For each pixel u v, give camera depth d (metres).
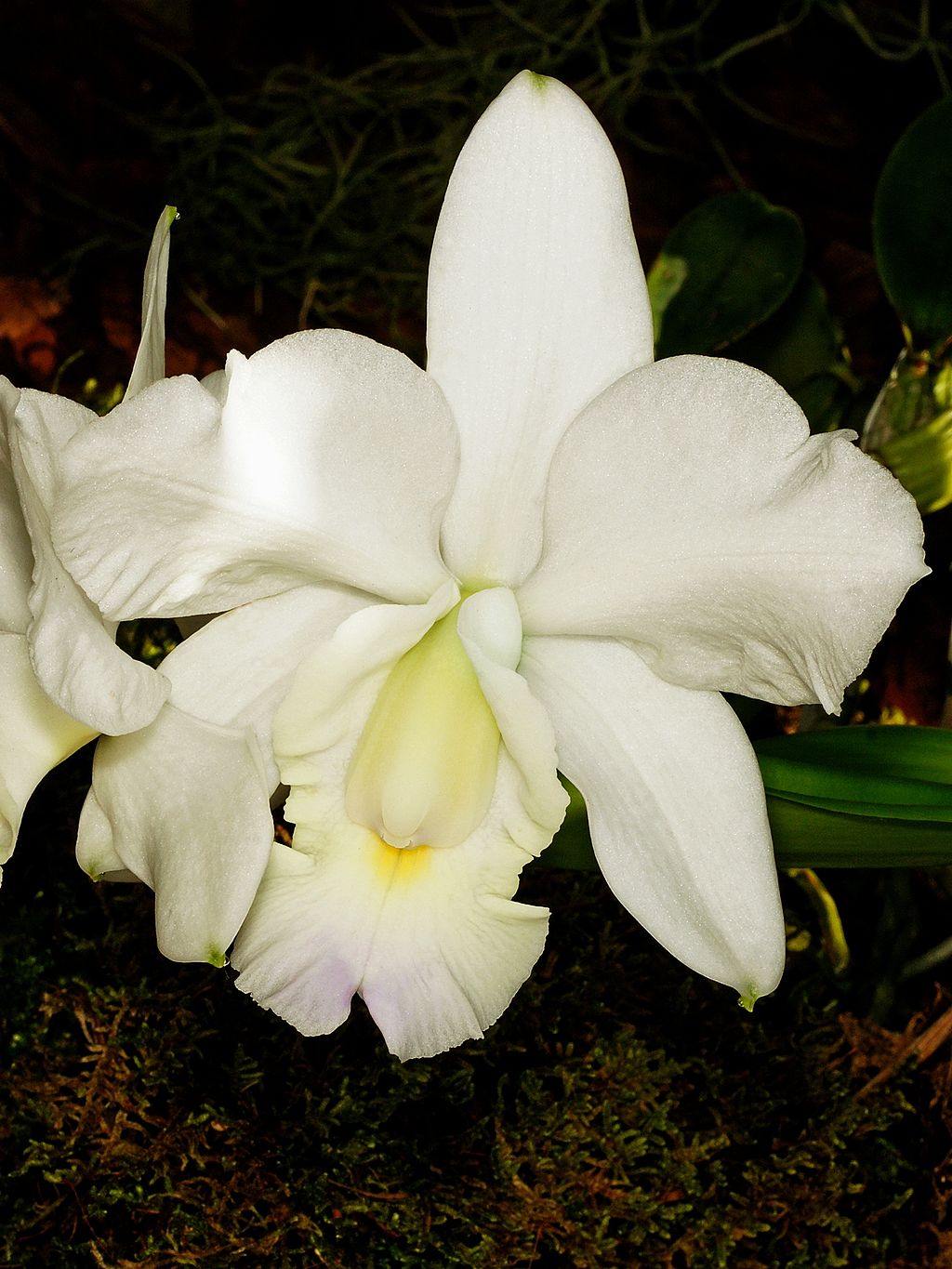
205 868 0.26
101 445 0.25
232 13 0.60
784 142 0.58
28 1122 0.32
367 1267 0.31
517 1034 0.34
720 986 0.35
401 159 0.58
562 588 0.27
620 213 0.26
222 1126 0.32
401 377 0.25
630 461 0.26
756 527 0.26
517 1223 0.31
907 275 0.36
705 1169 0.33
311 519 0.26
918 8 0.58
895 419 0.37
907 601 0.43
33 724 0.27
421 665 0.27
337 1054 0.33
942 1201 0.33
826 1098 0.34
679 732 0.28
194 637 0.27
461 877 0.28
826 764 0.28
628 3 0.60
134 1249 0.31
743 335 0.38
